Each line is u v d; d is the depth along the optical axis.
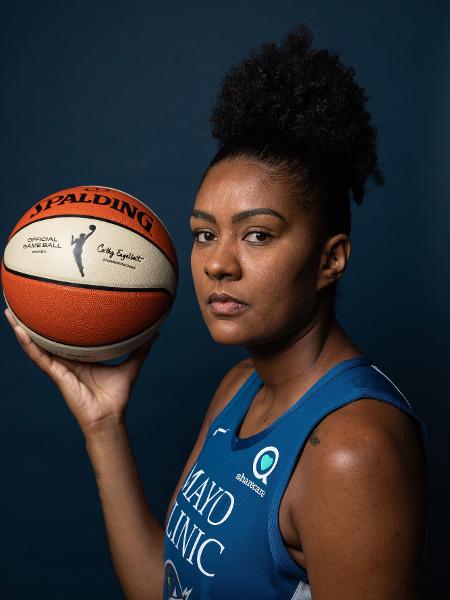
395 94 1.92
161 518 2.08
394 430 0.62
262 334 0.70
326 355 0.75
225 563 0.70
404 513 0.58
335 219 0.72
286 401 0.75
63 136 2.09
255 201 0.67
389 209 1.94
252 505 0.69
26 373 2.12
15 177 2.11
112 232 0.85
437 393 1.96
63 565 2.12
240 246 0.68
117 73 2.07
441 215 1.93
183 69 2.04
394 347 1.97
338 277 0.74
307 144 0.70
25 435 2.12
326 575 0.59
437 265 1.94
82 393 0.96
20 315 0.88
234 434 0.80
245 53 2.02
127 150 2.07
